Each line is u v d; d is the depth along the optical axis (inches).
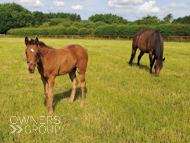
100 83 231.9
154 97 181.8
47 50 134.1
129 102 167.5
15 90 196.5
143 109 150.3
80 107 158.1
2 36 1948.8
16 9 3336.6
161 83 237.1
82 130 121.0
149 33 306.3
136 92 197.2
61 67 145.4
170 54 544.7
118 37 1508.4
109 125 127.0
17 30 2082.9
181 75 278.8
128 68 328.8
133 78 259.8
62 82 236.1
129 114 141.6
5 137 110.8
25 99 168.2
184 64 375.2
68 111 148.6
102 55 481.7
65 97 184.5
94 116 139.7
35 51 118.5
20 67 314.3
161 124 128.1
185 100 175.9
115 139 111.5
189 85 226.2
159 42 261.4
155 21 2967.5
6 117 132.3
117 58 435.8
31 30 1989.4
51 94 139.9
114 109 152.3
